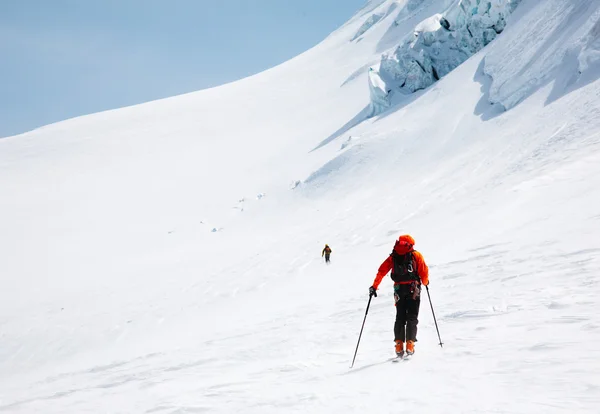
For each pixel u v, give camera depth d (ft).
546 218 49.80
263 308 58.65
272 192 183.42
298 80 442.50
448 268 42.60
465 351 17.43
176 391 21.54
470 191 87.15
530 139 95.30
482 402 11.57
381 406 13.02
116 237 179.01
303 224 132.77
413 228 80.38
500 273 33.88
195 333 55.31
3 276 145.48
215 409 16.24
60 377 43.04
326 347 26.00
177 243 161.38
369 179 142.51
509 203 64.03
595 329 16.08
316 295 56.49
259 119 343.87
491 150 105.70
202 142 314.96
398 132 154.92
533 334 17.37
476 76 151.33
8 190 261.24
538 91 114.21
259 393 17.52
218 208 189.98
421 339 21.76
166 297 96.37
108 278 131.44
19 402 26.73
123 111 431.02
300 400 15.37
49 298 119.34
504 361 14.88
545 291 24.45
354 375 17.79
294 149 249.55
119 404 21.01
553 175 67.46
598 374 11.80
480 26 172.65
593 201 48.80
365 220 103.09
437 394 13.11
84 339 82.43
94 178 271.90
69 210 219.61
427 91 174.40
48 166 301.84
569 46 113.80
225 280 94.84
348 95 327.88
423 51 188.85
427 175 118.11
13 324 100.78
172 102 444.14
